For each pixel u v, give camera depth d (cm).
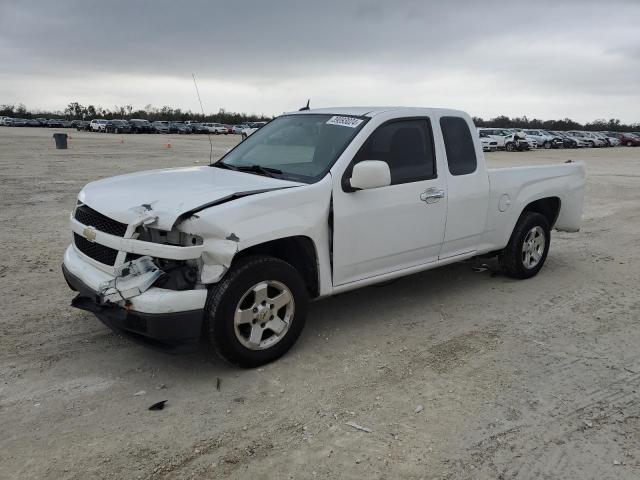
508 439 319
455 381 387
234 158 516
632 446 315
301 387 374
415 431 325
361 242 443
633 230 956
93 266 404
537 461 299
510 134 4303
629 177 2012
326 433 321
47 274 605
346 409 348
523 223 606
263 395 363
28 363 399
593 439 321
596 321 508
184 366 400
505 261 616
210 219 349
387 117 470
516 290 594
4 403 345
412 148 485
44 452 298
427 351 435
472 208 533
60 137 2808
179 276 359
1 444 304
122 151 2798
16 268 624
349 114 481
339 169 426
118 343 436
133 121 6894
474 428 329
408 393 369
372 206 444
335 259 429
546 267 693
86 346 429
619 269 689
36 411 337
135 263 357
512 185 578
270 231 377
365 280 459
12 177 1472
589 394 372
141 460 293
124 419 331
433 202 492
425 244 497
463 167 527
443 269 670
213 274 360
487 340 459
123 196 395
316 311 518
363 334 465
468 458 301
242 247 363
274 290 403
